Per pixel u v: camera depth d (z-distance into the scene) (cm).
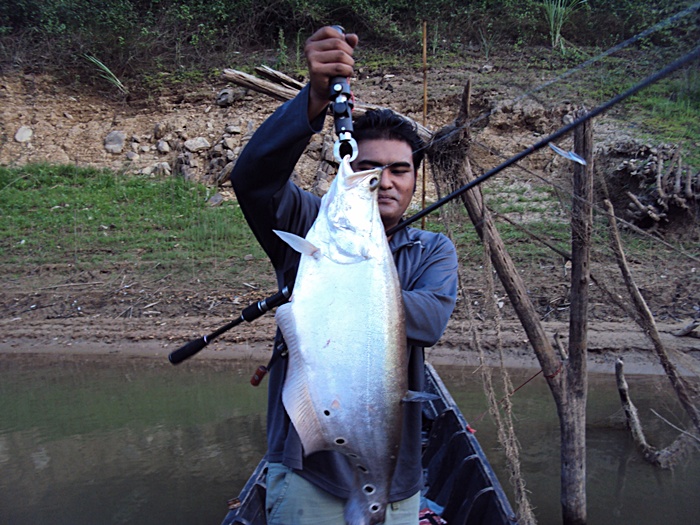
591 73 355
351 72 185
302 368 172
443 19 1400
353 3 1429
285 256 213
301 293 174
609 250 428
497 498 315
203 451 527
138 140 1273
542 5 1302
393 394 176
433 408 483
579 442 390
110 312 848
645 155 900
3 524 423
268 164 187
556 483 461
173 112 1305
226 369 719
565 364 394
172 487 468
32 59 1382
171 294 875
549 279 807
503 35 1319
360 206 174
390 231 214
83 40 1380
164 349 767
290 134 182
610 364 672
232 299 857
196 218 1070
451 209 380
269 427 212
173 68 1395
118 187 1167
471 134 382
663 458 480
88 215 1084
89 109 1338
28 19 1441
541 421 564
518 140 953
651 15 1152
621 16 1209
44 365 739
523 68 1168
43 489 469
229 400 636
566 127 204
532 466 486
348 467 202
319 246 175
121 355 759
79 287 898
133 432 568
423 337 196
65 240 1015
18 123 1302
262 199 195
